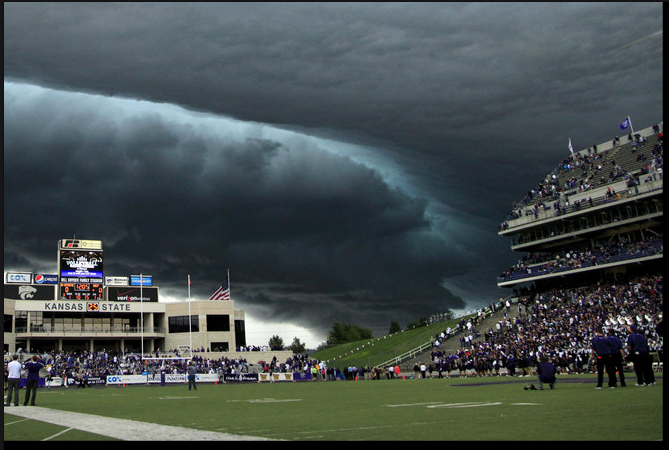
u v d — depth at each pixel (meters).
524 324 87.44
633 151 100.88
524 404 21.72
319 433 15.13
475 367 75.62
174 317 137.38
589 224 99.50
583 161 111.00
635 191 90.06
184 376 91.94
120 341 135.62
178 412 24.92
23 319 124.50
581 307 83.19
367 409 23.14
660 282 77.12
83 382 83.06
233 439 14.19
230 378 95.44
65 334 125.25
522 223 108.44
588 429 13.62
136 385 89.12
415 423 16.70
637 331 28.58
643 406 18.27
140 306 134.00
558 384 37.06
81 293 129.25
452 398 28.19
